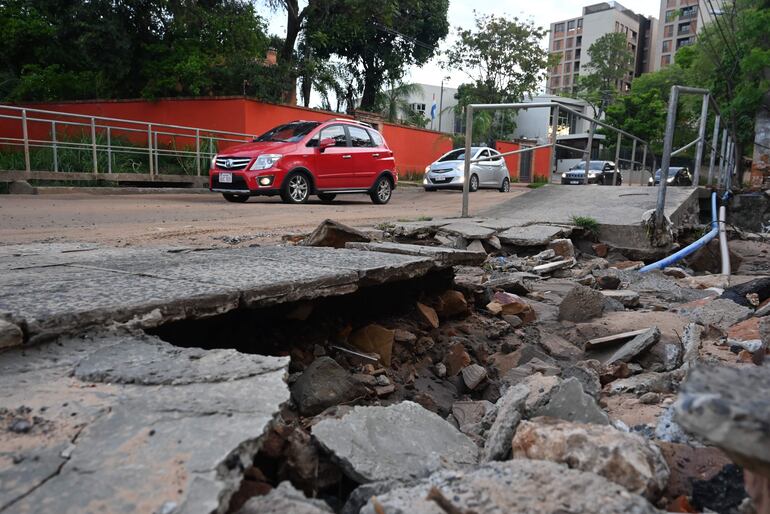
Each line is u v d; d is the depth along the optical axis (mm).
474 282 5016
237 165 11320
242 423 1640
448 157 19719
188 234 7059
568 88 99500
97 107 20422
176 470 1418
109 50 19047
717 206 10445
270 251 4457
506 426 2051
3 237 6348
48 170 14227
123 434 1579
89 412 1699
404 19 28344
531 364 3469
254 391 1852
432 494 1455
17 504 1297
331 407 2539
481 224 7516
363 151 12789
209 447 1512
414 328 3801
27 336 2135
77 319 2258
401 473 1878
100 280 3020
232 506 1577
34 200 11180
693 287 5770
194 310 2586
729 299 4570
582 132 59750
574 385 2264
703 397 1080
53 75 21438
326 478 1969
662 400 2662
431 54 30406
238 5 20547
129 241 6324
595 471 1648
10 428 1599
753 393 1101
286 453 1954
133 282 2951
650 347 3471
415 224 7527
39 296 2588
